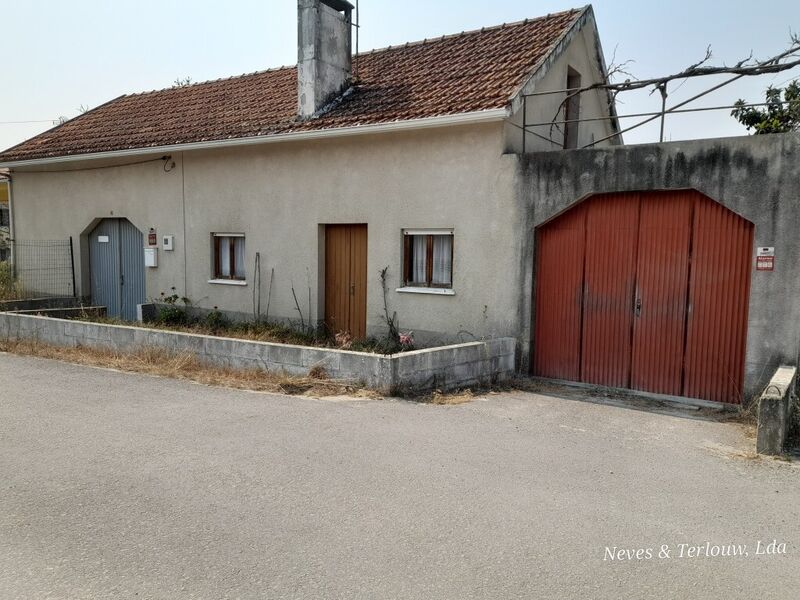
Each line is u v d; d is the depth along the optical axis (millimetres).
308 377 7785
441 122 8953
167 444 5465
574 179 8406
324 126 10344
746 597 3248
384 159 10156
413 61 12258
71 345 10195
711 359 7789
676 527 4055
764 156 7156
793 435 6203
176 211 13016
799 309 7031
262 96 13711
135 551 3576
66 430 5836
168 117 14359
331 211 10867
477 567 3477
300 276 11406
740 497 4586
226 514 4086
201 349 8820
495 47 11242
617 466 5230
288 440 5617
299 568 3422
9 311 12766
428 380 7668
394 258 10156
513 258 8953
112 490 4445
